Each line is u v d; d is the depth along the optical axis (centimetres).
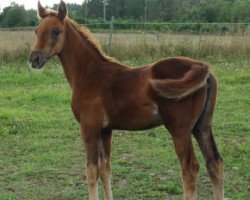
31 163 686
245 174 632
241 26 1631
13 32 1730
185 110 470
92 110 507
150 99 475
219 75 1273
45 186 607
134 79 491
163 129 845
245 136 804
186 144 473
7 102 1045
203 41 1516
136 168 664
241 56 1473
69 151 740
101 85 506
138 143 775
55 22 518
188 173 470
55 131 838
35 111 965
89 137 509
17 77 1289
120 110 495
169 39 1559
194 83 461
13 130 836
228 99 1032
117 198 567
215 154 501
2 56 1458
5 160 700
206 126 495
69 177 636
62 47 528
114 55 1477
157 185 599
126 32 1842
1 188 598
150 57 1463
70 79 536
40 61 514
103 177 531
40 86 1210
